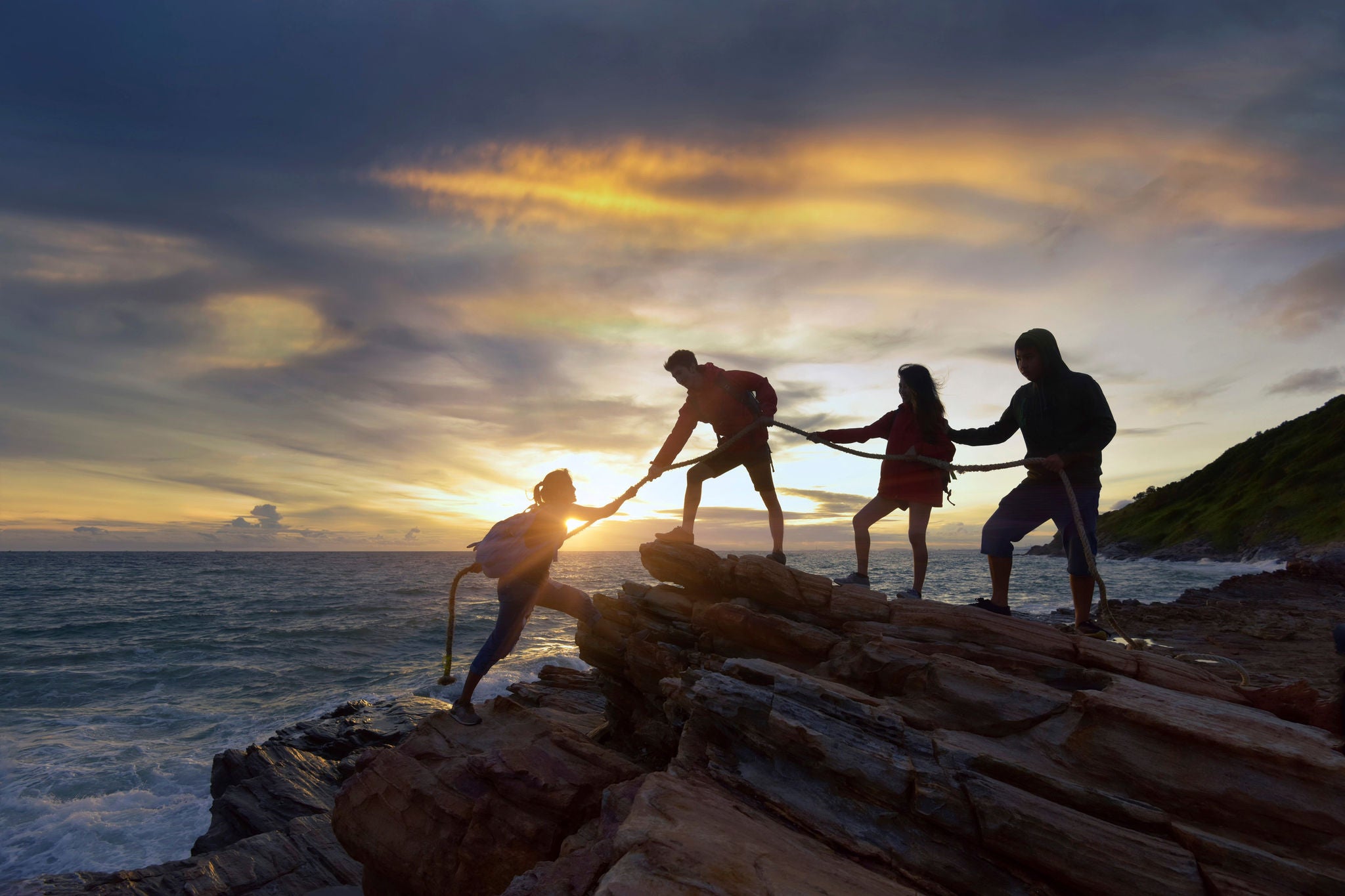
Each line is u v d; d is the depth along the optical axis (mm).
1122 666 3736
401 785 4762
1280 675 7543
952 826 2838
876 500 5359
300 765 10047
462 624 33375
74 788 11758
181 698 18891
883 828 2949
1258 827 2732
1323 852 2604
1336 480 64562
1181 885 2520
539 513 5258
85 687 20469
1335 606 18500
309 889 6293
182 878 6445
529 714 5145
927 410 5164
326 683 20281
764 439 5590
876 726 3254
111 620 37062
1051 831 2693
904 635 4219
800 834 2959
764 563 4727
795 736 3232
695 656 4723
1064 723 3293
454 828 4438
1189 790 2891
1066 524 4660
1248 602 19938
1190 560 70562
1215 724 3023
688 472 5691
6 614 40469
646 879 2240
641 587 5582
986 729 3385
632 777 4441
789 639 4332
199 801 11195
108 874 6512
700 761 3523
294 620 36062
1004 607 4852
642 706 5336
